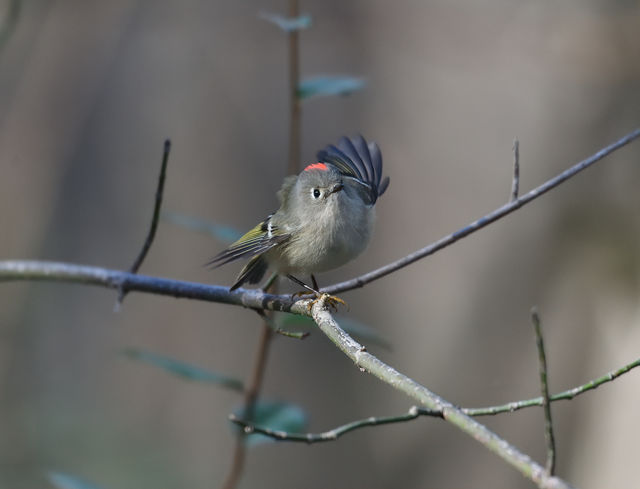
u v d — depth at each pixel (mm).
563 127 12555
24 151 14562
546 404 3174
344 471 12719
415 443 12438
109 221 14461
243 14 15055
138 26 15148
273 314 6457
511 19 13711
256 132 14539
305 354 13383
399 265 5727
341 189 5996
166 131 14703
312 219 6023
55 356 13836
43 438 12938
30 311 13906
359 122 14562
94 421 13398
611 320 11078
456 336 12727
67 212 14539
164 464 13008
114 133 14820
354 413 13031
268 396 13172
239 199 14211
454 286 13281
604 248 11500
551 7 13242
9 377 13438
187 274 13977
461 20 14141
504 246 12609
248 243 6129
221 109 14719
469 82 14375
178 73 15164
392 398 13031
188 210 14180
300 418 6324
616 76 12203
